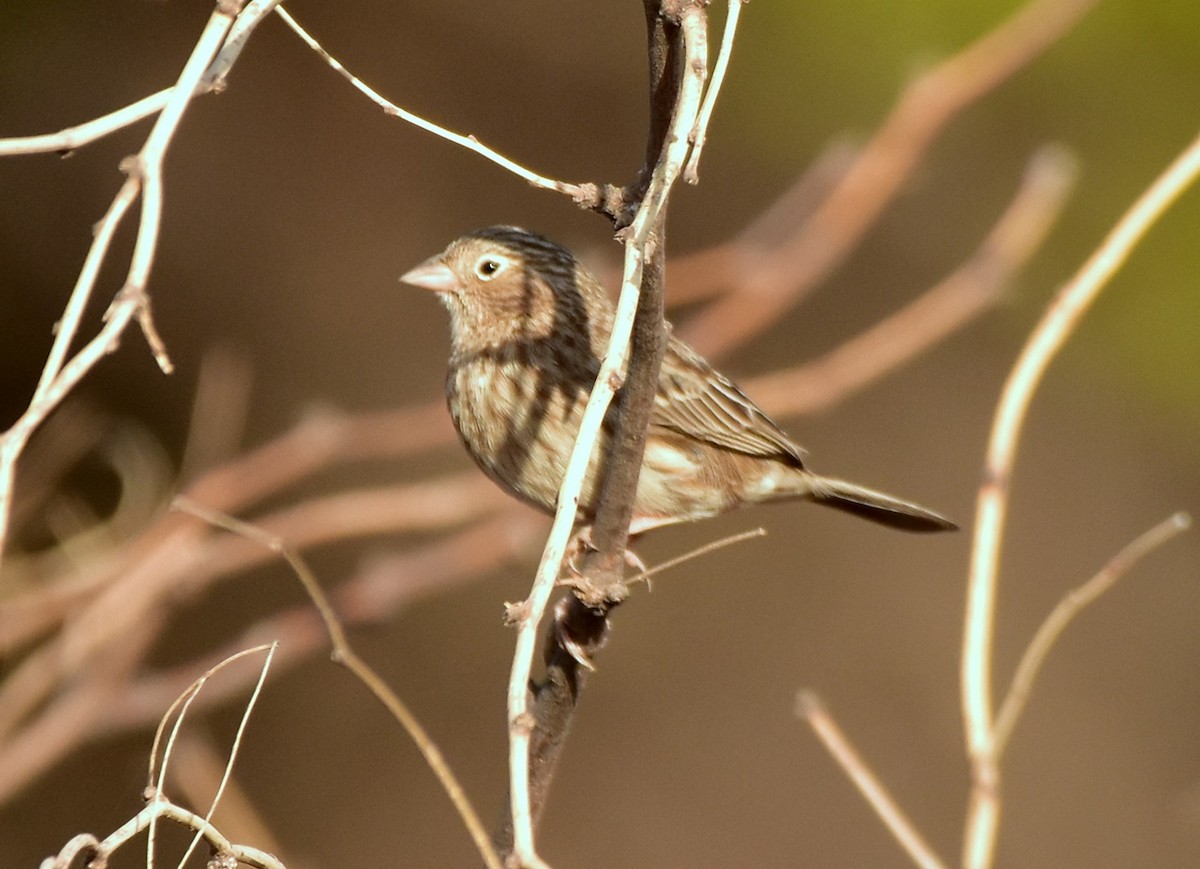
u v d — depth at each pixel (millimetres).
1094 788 14344
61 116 13391
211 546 8211
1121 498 14656
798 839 13852
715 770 13945
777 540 14648
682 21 4184
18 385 12945
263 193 13969
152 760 4332
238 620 12875
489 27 14320
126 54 13586
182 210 13750
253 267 13852
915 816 14016
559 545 3908
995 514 5289
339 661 4273
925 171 13805
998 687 14602
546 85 14328
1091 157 13625
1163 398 13969
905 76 13227
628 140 14352
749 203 14078
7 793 7527
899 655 14469
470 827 3953
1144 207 5656
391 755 13203
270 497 12992
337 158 14156
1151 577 14773
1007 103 13656
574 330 7336
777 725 14109
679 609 14352
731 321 9414
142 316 3572
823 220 9461
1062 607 4992
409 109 14266
